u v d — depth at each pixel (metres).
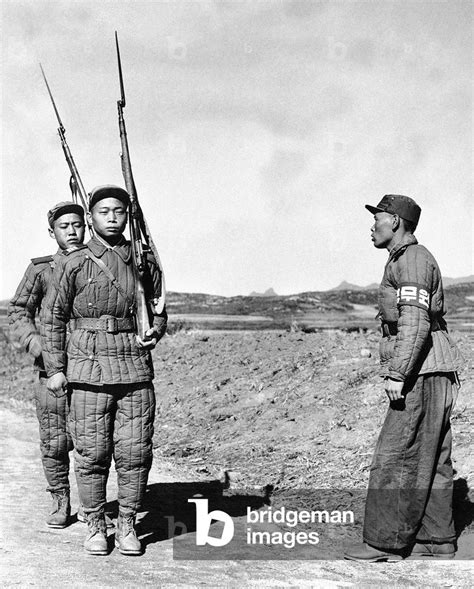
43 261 6.26
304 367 10.62
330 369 10.34
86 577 5.04
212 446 8.82
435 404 5.46
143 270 5.57
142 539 5.89
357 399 9.12
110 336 5.52
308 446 8.25
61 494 6.18
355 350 10.95
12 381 14.21
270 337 12.49
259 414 9.49
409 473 5.46
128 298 5.56
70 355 5.54
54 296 5.56
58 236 6.33
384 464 5.48
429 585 5.02
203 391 10.63
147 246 5.69
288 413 9.25
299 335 12.52
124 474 5.53
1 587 4.84
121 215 5.61
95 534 5.55
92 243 5.59
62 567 5.22
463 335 11.43
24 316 6.23
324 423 8.73
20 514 6.44
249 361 11.45
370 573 5.25
